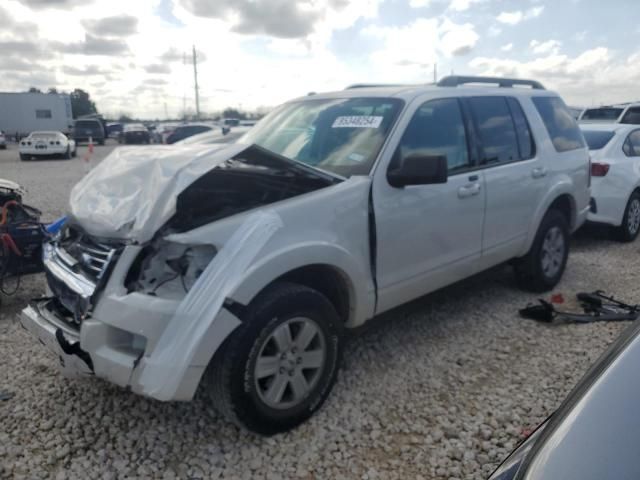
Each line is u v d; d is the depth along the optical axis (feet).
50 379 12.62
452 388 11.98
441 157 11.37
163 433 10.53
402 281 12.53
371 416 10.95
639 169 25.46
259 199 10.30
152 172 10.30
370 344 14.08
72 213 10.94
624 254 23.39
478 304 16.92
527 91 17.63
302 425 10.65
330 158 12.73
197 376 8.92
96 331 9.40
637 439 4.26
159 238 9.63
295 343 10.29
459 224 13.84
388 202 11.95
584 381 5.24
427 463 9.61
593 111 45.21
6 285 18.67
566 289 18.52
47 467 9.64
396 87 14.80
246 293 9.28
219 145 11.26
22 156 86.07
